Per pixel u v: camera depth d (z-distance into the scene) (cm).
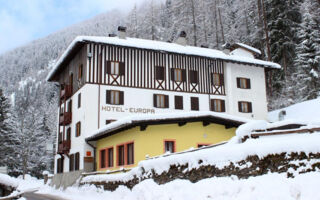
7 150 4562
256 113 3372
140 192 1277
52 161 5372
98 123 2716
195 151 1132
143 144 1833
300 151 762
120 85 2866
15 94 14000
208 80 3269
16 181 977
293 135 870
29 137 4788
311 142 744
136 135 1877
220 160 997
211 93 3253
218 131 2073
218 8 6034
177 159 1196
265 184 786
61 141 3141
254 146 888
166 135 1914
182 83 3138
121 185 1546
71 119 3017
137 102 2900
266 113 3431
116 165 2120
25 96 12088
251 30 4947
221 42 5653
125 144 2017
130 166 1905
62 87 3316
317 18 4016
